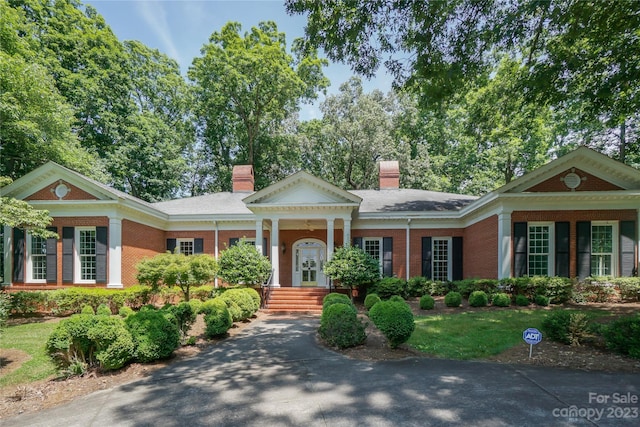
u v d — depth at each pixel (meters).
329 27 8.18
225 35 29.17
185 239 19.14
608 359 6.59
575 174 12.88
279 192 16.27
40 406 5.26
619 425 4.14
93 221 14.88
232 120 33.00
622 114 11.02
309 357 7.43
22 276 15.02
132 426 4.45
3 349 8.34
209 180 35.19
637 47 8.60
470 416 4.42
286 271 19.06
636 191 12.31
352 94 31.64
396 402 4.92
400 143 30.62
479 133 14.68
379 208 18.31
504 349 7.46
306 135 32.91
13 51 15.04
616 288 11.85
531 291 12.06
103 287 14.65
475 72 9.32
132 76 27.73
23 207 11.95
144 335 7.02
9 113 14.20
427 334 8.67
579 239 12.90
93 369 6.64
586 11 7.51
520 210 13.20
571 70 9.54
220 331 9.10
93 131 24.28
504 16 8.53
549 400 4.86
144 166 27.36
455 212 17.41
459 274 17.56
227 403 5.08
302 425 4.34
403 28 8.40
